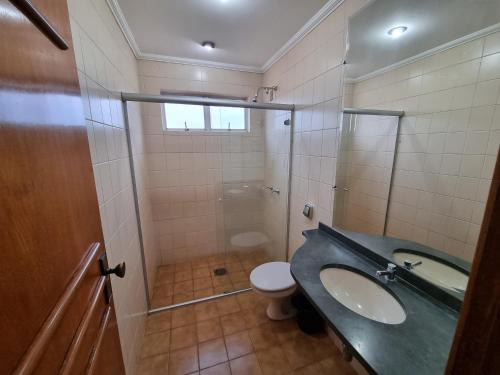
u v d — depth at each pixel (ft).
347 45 4.33
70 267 1.69
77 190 1.93
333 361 4.77
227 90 8.20
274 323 5.78
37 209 1.34
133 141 5.92
